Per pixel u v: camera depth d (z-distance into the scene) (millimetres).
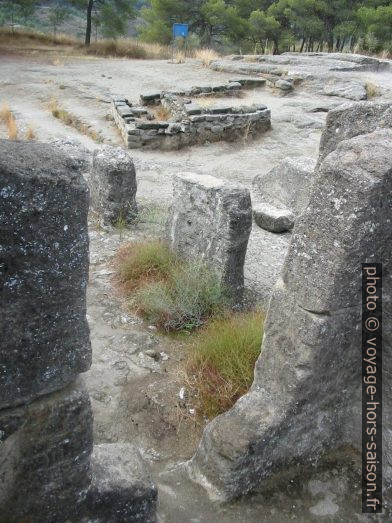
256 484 3188
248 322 4637
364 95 14484
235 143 11906
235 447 3045
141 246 6262
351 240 2602
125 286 5773
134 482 2674
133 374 4543
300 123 12859
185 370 4348
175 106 12375
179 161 10820
